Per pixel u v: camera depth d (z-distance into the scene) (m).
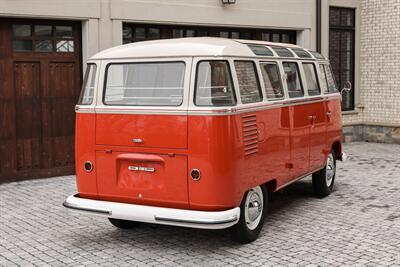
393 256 5.64
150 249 5.94
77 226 6.84
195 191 5.55
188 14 10.94
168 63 5.75
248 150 5.84
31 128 9.45
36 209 7.63
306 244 6.05
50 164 9.70
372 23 14.60
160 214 5.57
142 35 10.69
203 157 5.49
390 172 10.34
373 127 14.77
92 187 6.06
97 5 9.74
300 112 7.18
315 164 7.77
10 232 6.59
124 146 5.86
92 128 6.02
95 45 9.81
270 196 8.41
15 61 9.22
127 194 5.88
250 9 12.04
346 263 5.43
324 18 13.77
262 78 6.28
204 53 5.59
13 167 9.30
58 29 9.67
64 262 5.54
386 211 7.47
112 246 6.05
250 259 5.58
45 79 9.55
